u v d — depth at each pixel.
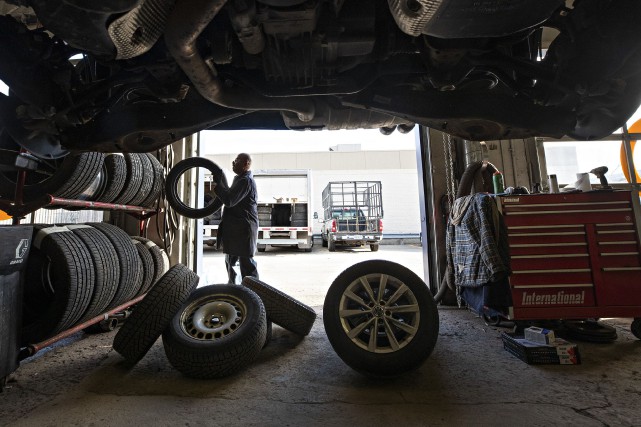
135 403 1.36
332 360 1.84
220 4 0.89
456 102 1.40
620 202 2.11
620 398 1.38
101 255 2.04
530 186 3.20
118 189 2.62
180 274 1.91
